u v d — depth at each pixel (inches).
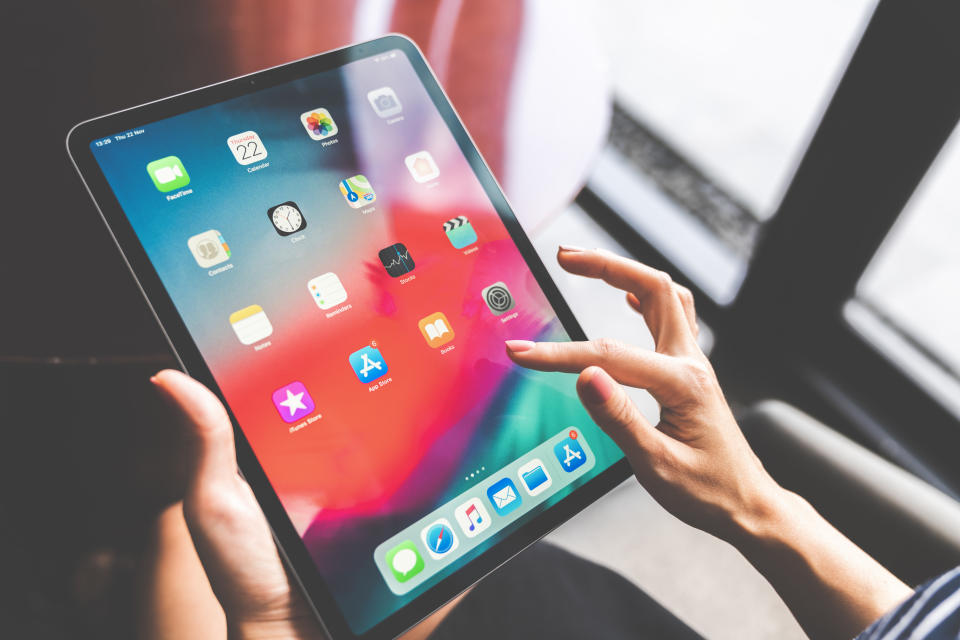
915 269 56.3
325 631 22.4
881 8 39.3
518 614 30.8
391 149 26.9
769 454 30.9
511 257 27.4
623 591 31.8
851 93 43.6
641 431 23.0
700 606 31.7
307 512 23.0
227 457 22.0
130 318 30.5
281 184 25.3
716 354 63.7
